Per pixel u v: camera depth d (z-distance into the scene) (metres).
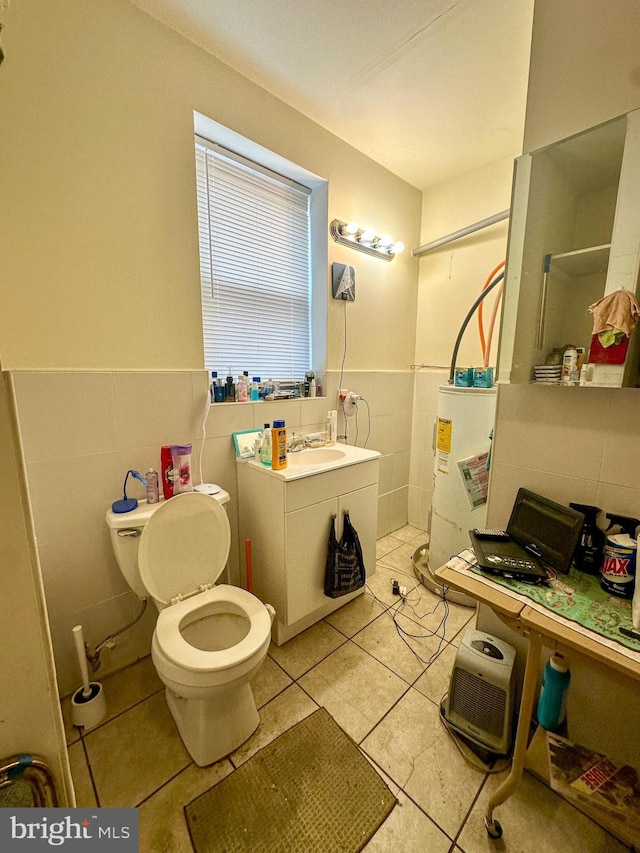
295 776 1.10
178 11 1.32
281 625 1.62
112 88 1.27
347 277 2.21
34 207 1.17
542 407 1.19
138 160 1.36
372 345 2.48
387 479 2.74
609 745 1.09
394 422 2.72
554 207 1.15
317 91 1.72
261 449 1.70
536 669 0.88
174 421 1.56
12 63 1.09
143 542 1.27
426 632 1.72
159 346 1.50
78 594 1.38
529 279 1.16
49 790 0.46
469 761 1.15
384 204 2.38
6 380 0.40
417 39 1.44
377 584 2.13
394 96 1.75
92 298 1.31
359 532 1.89
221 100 1.55
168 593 1.34
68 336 1.27
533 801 1.05
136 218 1.38
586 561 1.03
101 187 1.29
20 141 1.12
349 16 1.34
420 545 2.62
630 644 0.77
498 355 1.21
